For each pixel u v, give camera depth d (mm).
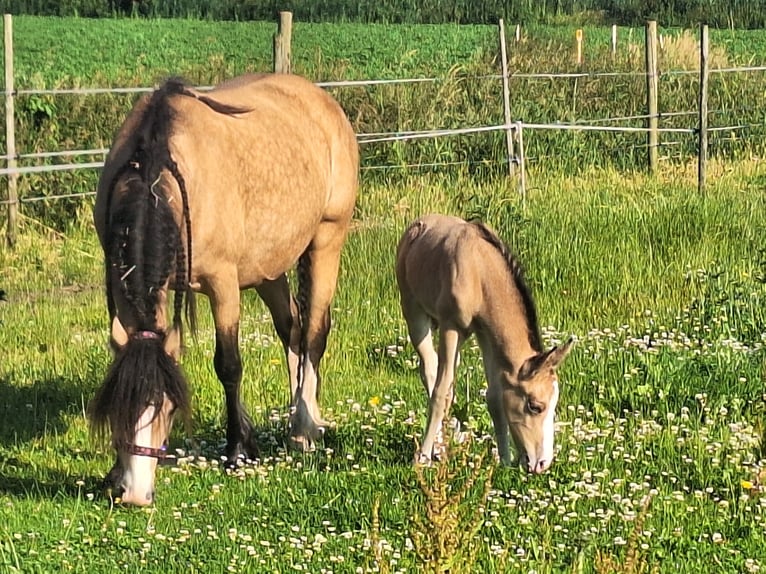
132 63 28500
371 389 8648
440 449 6996
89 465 7164
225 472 7035
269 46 32344
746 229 12781
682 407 7844
